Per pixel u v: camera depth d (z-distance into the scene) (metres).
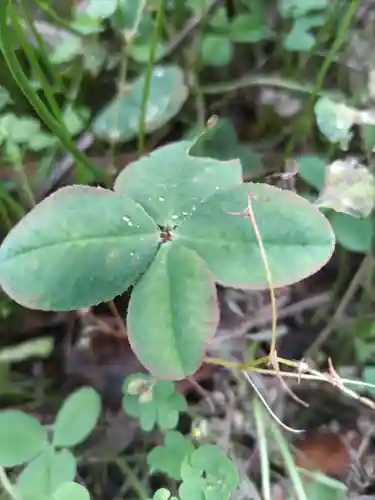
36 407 0.12
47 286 0.09
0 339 0.13
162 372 0.08
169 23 0.14
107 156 0.13
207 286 0.09
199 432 0.11
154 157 0.10
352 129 0.14
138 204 0.09
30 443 0.10
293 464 0.11
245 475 0.11
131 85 0.13
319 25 0.14
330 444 0.12
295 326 0.13
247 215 0.09
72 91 0.14
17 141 0.13
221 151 0.14
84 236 0.09
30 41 0.13
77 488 0.09
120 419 0.12
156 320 0.09
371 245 0.13
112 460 0.12
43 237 0.09
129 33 0.13
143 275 0.09
